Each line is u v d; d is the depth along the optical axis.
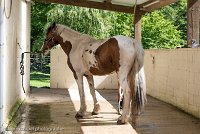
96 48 5.84
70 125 5.57
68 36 6.40
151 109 7.21
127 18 16.52
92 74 6.14
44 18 17.16
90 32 14.85
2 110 4.86
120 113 6.55
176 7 23.17
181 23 22.03
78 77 6.27
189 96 6.70
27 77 9.38
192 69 6.54
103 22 15.12
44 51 6.77
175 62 7.58
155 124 5.67
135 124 5.67
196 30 6.50
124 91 5.49
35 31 17.70
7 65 5.51
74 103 7.99
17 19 6.91
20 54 7.50
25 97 8.71
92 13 14.64
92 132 5.10
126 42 5.47
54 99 8.66
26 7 8.84
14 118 5.97
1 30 4.81
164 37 14.63
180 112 6.86
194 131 5.15
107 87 11.41
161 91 8.66
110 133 5.04
